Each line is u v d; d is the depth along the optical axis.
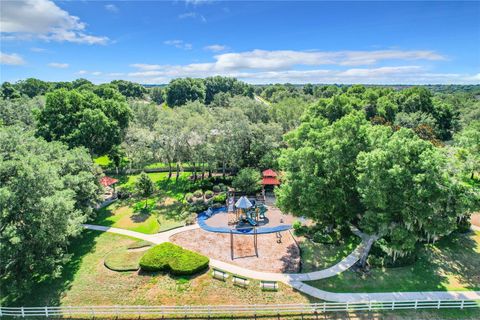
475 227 32.62
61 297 22.31
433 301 21.27
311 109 54.25
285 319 20.11
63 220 22.45
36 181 22.14
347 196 26.34
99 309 20.80
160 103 117.31
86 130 46.50
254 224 32.09
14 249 19.69
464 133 46.50
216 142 44.88
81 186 29.80
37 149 29.42
